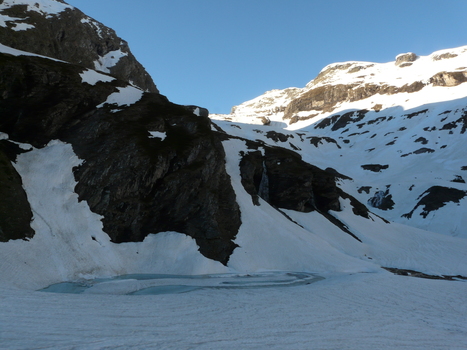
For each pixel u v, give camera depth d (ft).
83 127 179.11
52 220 133.28
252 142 291.79
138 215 158.71
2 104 173.06
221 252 163.12
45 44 331.77
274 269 167.53
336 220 260.21
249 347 48.98
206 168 188.14
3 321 49.83
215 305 81.41
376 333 64.75
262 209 215.31
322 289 116.37
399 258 222.89
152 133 193.77
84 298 77.41
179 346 45.91
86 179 155.53
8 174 134.21
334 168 588.09
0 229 114.01
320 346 52.95
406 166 577.02
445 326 76.13
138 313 66.18
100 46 401.49
